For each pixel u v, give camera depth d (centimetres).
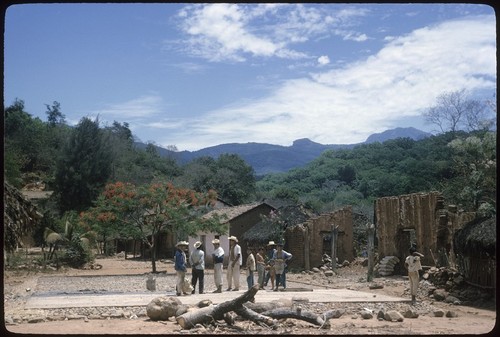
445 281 2148
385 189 7781
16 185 5672
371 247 2811
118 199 3569
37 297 2050
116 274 3553
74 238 4147
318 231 3769
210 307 1348
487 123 4278
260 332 1260
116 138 8675
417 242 2841
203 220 3641
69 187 6850
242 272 3859
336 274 3325
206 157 9369
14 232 2400
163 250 5756
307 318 1366
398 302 1862
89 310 1617
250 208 4738
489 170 3167
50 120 10650
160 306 1435
